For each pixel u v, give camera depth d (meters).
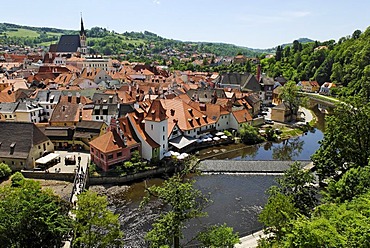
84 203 41.62
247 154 99.88
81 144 94.81
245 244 52.16
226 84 185.62
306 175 50.16
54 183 72.56
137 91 150.50
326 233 29.42
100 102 117.38
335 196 50.31
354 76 195.00
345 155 62.81
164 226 41.69
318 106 184.25
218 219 61.38
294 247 31.16
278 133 120.38
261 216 47.47
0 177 72.31
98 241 43.75
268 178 80.88
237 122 117.50
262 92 178.75
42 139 84.06
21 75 195.38
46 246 36.28
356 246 28.36
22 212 34.72
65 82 170.25
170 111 106.94
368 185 46.03
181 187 42.34
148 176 80.94
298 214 42.47
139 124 88.38
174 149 93.75
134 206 67.06
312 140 117.69
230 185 76.50
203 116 109.62
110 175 77.31
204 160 90.06
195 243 53.53
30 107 113.00
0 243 34.41
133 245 53.66
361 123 61.81
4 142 79.75
